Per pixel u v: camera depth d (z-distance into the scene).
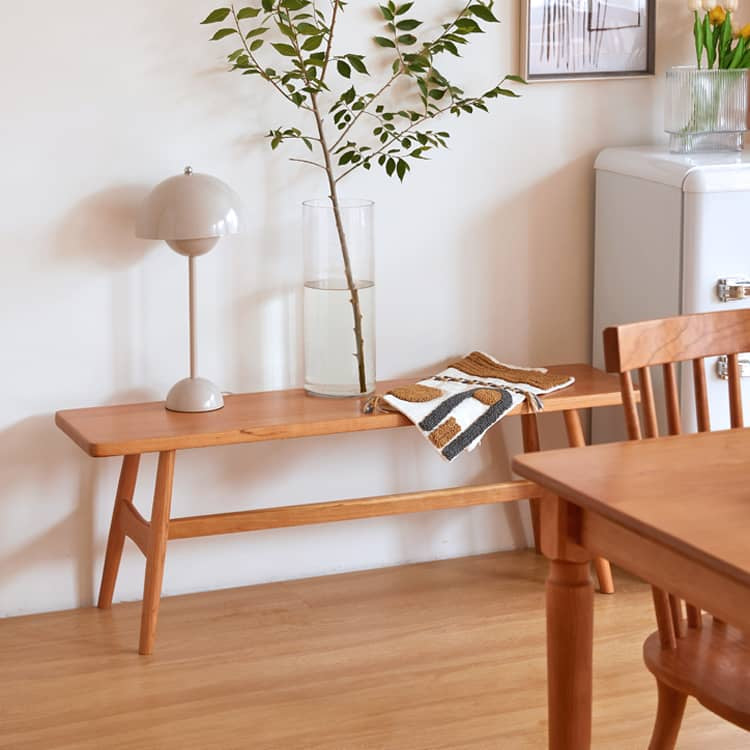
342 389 3.28
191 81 3.19
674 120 3.44
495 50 3.46
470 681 2.85
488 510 3.69
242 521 3.05
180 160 3.22
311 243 3.24
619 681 2.84
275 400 3.29
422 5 3.37
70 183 3.14
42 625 3.20
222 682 2.86
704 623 2.08
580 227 3.64
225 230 3.01
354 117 3.35
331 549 3.55
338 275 3.24
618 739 2.58
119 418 3.10
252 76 3.24
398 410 3.12
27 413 3.20
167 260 3.25
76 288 3.19
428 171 3.47
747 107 3.48
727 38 3.51
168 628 3.17
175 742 2.59
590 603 1.88
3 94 3.04
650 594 3.36
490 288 3.59
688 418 3.31
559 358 3.70
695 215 3.17
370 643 3.07
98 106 3.13
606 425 3.68
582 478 1.79
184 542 3.40
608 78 3.57
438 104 3.44
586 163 3.62
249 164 3.29
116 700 2.77
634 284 3.45
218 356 3.35
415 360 3.56
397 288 3.50
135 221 3.20
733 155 3.39
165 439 2.91
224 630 3.15
